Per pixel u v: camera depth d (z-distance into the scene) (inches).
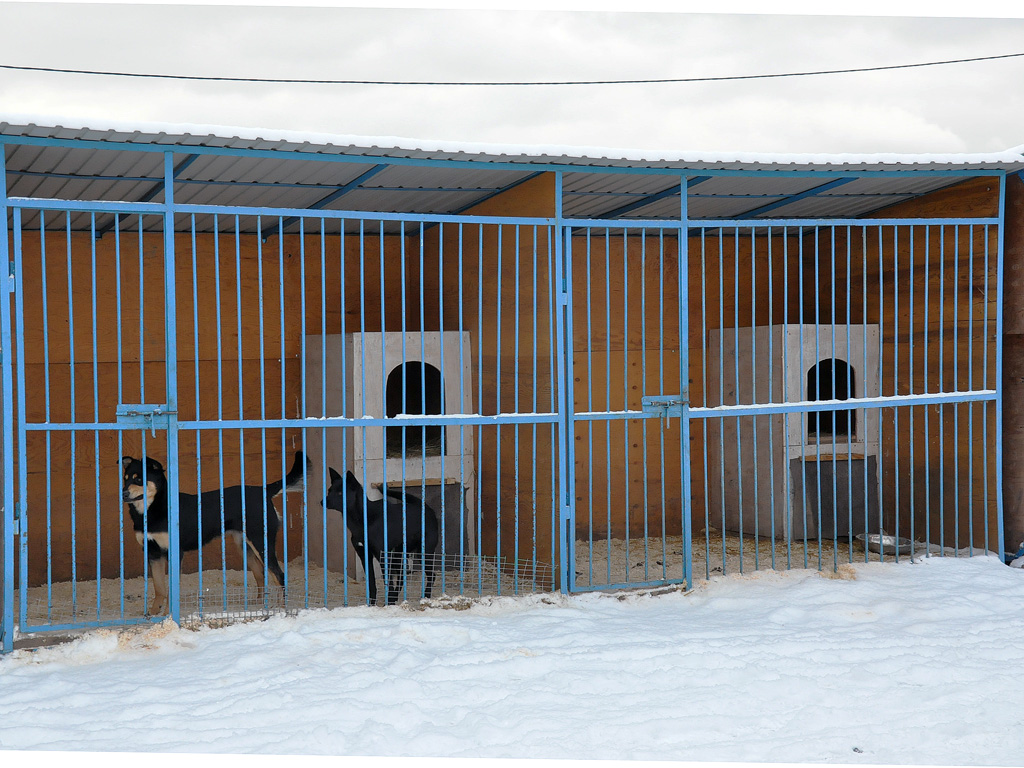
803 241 343.9
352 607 210.7
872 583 235.1
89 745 139.6
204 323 290.4
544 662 177.0
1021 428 260.4
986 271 261.6
